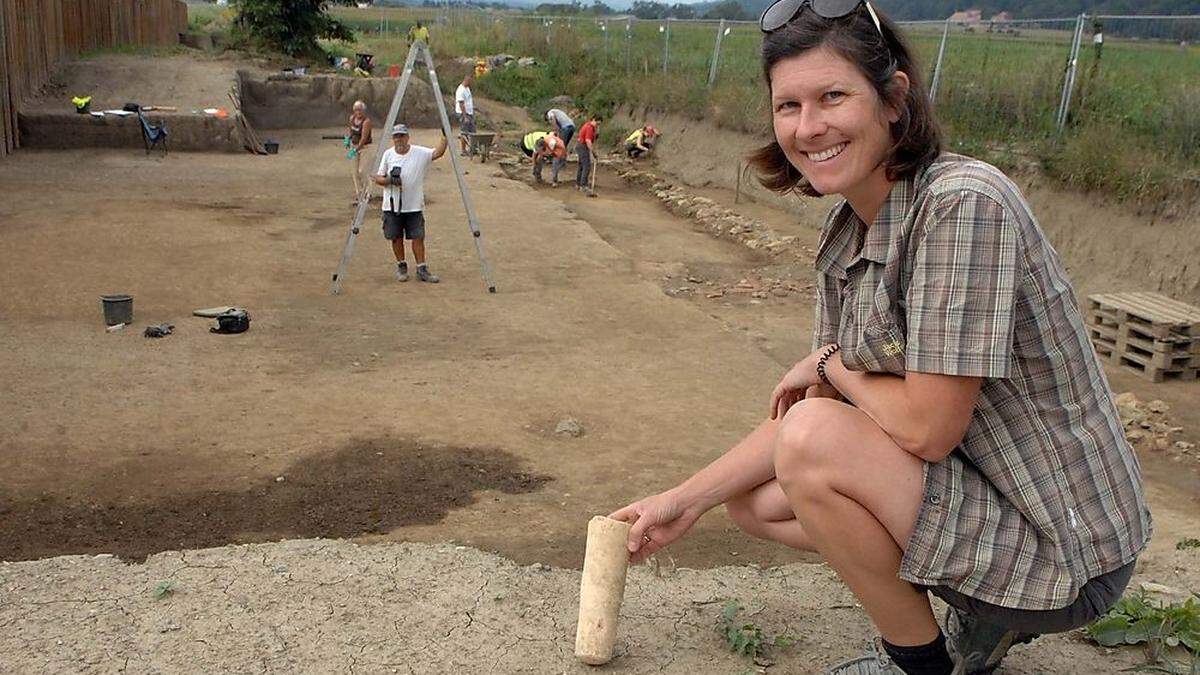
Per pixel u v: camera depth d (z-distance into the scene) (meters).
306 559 4.05
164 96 26.12
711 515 6.41
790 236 17.69
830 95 2.46
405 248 14.49
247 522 6.20
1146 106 14.89
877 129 2.48
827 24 2.44
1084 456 2.52
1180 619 3.51
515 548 5.84
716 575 4.03
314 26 35.97
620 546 3.29
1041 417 2.50
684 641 3.51
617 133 28.73
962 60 18.89
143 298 11.34
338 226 15.91
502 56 38.94
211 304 11.26
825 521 2.62
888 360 2.55
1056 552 2.51
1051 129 15.67
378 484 6.80
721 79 27.14
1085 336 2.55
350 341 10.14
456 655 3.40
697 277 14.60
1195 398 9.98
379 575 3.92
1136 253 12.80
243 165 22.55
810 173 2.55
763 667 3.36
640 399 8.80
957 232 2.36
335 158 24.48
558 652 3.43
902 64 2.47
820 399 2.67
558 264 14.04
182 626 3.53
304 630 3.52
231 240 14.48
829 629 3.60
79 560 4.02
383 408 8.28
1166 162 13.33
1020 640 2.92
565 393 8.87
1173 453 8.59
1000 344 2.34
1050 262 2.47
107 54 29.17
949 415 2.42
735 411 8.62
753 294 13.55
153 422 7.79
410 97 31.98
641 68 31.53
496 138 28.89
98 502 6.41
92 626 3.52
